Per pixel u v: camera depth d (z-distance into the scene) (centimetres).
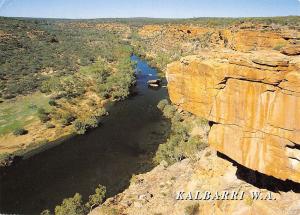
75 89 8350
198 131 5372
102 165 5047
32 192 4466
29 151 5638
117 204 3759
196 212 2795
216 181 2759
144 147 5569
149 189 3919
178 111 6762
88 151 5525
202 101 2091
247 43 3089
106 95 8100
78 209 3728
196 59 2083
